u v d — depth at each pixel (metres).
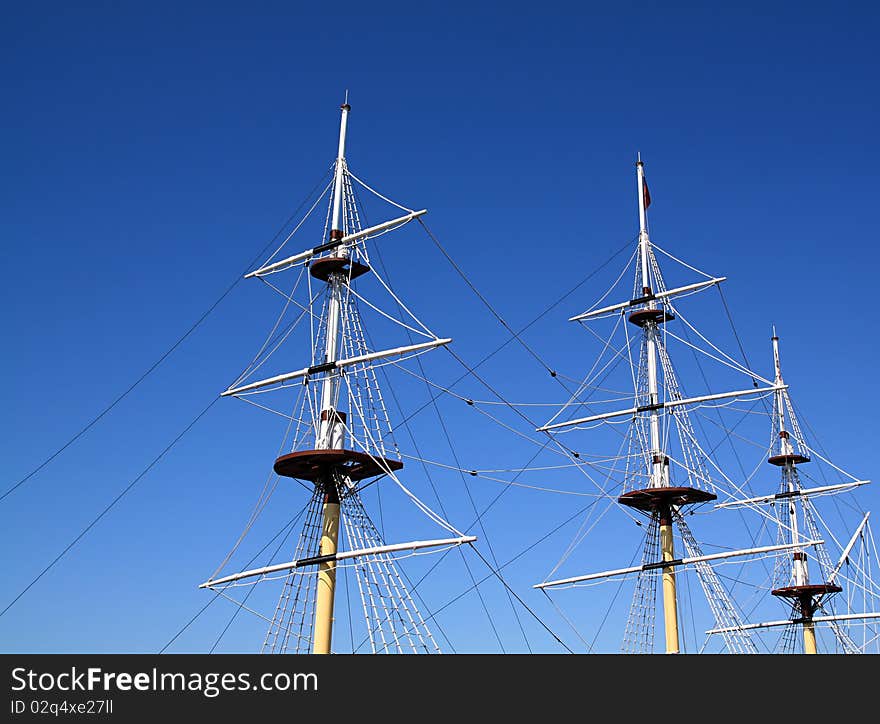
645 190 81.62
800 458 95.88
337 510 49.12
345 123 57.28
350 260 52.84
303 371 51.59
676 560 70.69
